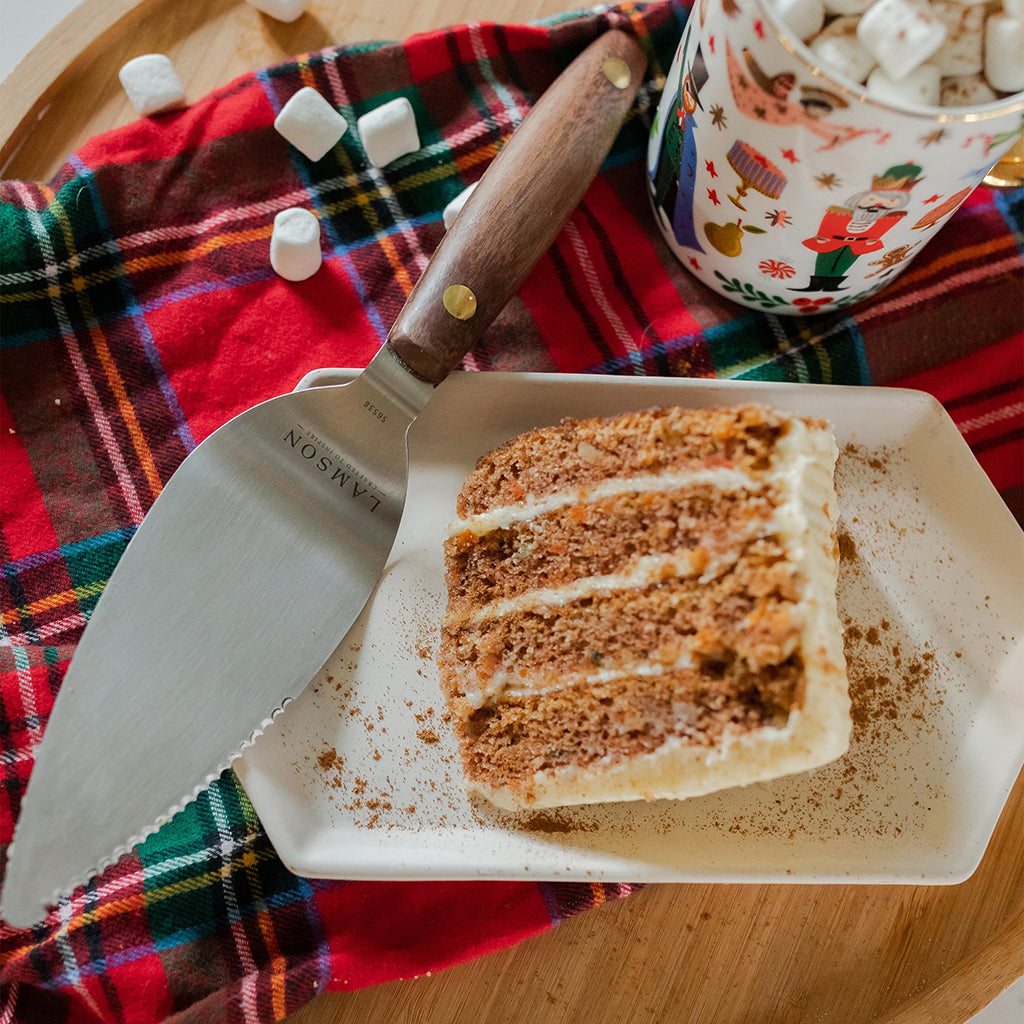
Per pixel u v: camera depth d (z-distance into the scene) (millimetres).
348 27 402
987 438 387
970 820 354
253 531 345
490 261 337
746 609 315
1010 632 363
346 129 386
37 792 325
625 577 329
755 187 317
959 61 279
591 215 388
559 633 338
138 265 384
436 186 394
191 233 387
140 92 382
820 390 357
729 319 385
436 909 367
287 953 365
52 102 394
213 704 336
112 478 381
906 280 384
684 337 383
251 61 400
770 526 314
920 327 383
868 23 274
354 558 350
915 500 371
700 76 309
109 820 327
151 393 383
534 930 365
